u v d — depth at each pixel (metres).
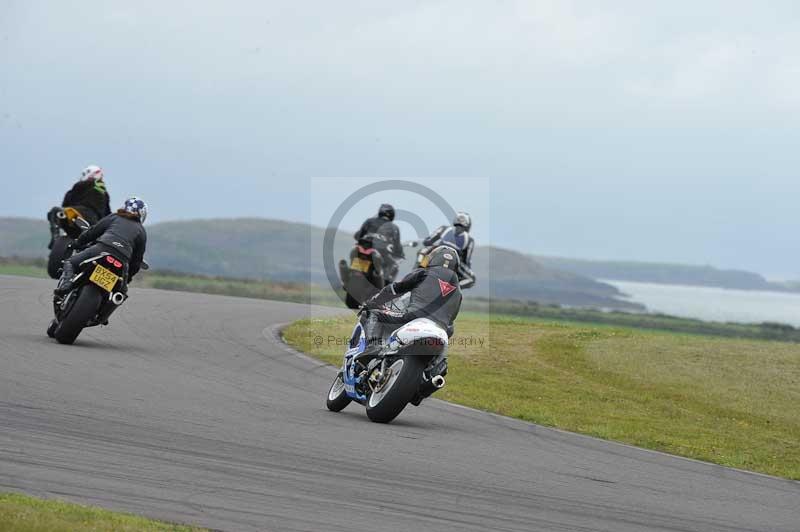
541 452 37.09
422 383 39.72
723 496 32.47
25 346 49.38
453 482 30.03
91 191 65.75
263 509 24.69
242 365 52.41
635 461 37.38
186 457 29.27
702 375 62.75
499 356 66.12
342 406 41.78
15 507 21.22
